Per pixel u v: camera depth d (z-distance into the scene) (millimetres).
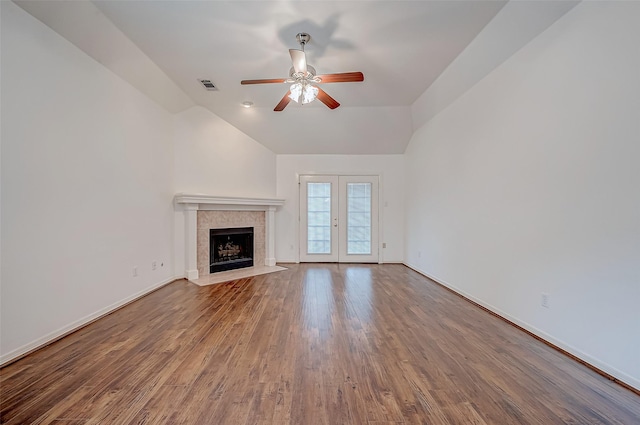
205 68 3484
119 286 3229
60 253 2471
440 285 4223
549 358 2100
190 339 2420
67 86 2553
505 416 1513
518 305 2660
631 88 1702
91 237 2824
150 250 3850
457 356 2139
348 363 2043
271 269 5332
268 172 5789
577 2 2016
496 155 2947
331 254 6031
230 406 1594
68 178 2561
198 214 4699
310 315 2994
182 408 1575
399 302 3430
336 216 6016
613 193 1810
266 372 1927
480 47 2883
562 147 2172
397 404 1610
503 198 2844
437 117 4324
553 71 2242
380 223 5965
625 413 1528
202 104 4684
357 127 5324
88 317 2764
